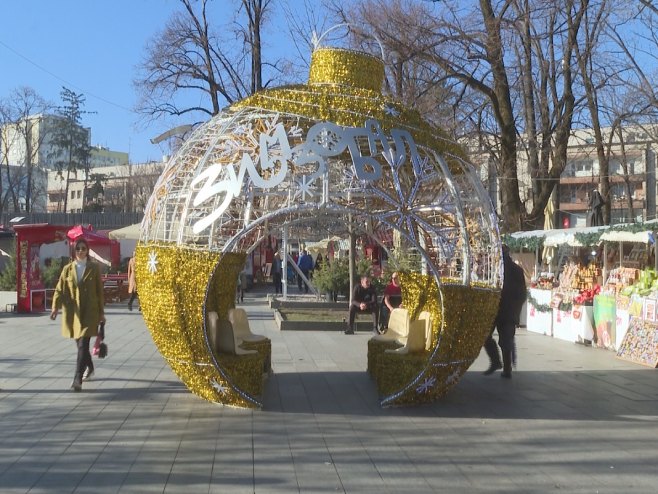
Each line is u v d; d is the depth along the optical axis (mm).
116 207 61281
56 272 22812
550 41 23094
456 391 8523
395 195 8875
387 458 5754
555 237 15344
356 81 7887
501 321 9500
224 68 28625
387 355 7715
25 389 8383
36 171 64812
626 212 48219
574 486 5125
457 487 5078
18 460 5586
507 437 6449
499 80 21297
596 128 25203
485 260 8211
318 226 16719
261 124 7508
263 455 5785
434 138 7641
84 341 8344
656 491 5031
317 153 6969
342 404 7703
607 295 12398
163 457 5695
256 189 7801
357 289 14656
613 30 22500
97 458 5652
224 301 8812
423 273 9477
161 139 8508
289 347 12445
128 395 8055
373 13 20578
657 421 7098
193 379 7316
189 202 7223
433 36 20625
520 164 33969
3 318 17156
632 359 10938
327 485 5078
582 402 7969
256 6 27859
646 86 22609
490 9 20906
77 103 61750
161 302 7078
